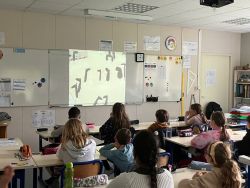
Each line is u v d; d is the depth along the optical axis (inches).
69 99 241.3
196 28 289.6
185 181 81.5
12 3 198.2
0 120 197.6
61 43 236.2
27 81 226.5
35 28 226.8
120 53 258.5
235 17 235.1
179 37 284.5
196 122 199.8
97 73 250.5
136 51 265.6
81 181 95.8
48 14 230.4
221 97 313.4
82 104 246.2
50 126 236.2
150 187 65.3
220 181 75.9
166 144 175.0
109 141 166.7
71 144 118.7
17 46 222.1
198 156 155.9
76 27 240.5
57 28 234.1
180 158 175.5
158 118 174.1
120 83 260.1
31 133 230.5
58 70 236.2
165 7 203.3
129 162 119.5
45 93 233.0
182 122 224.2
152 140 66.9
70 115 174.4
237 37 315.6
